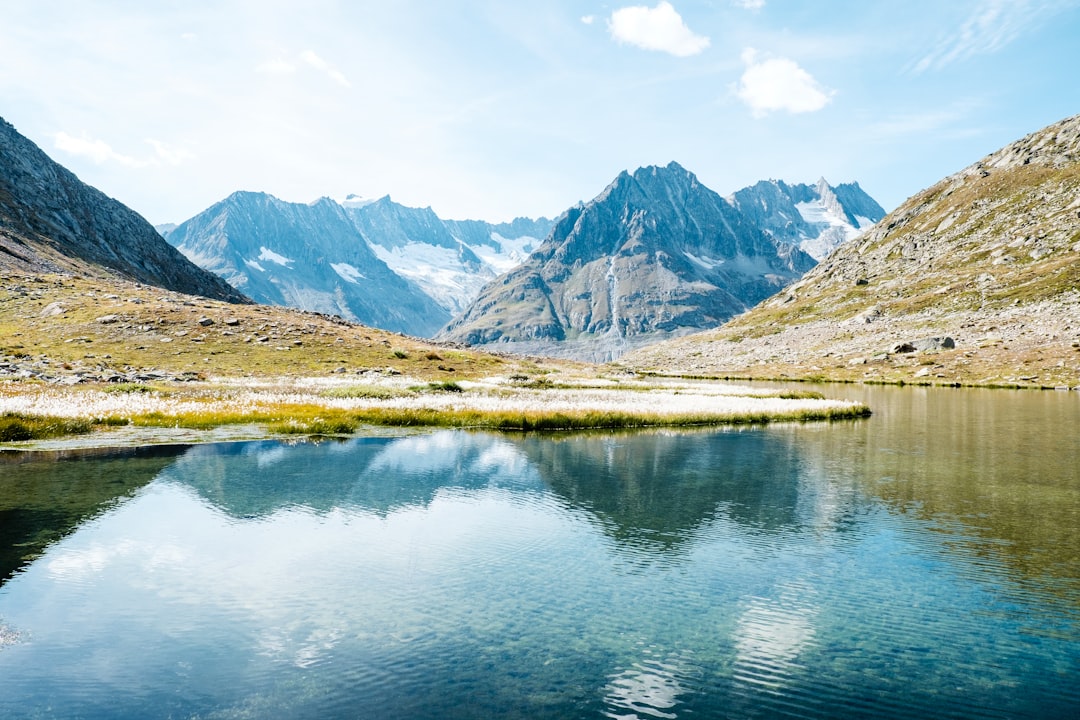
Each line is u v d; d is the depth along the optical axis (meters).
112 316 72.69
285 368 65.06
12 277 86.62
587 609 13.05
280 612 12.71
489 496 22.25
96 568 14.89
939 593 13.89
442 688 10.05
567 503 21.42
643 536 17.80
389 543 16.97
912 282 165.12
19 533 17.30
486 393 58.44
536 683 10.23
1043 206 168.75
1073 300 110.38
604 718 9.21
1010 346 98.38
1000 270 146.38
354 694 9.84
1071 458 30.22
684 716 9.26
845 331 143.50
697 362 150.75
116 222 189.38
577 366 123.19
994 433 38.91
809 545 17.09
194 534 17.44
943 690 10.04
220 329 74.94
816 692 9.98
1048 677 10.44
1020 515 20.00
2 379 47.09
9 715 9.11
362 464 27.28
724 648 11.45
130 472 24.88
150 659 10.85
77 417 34.19
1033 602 13.40
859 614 12.83
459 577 14.68
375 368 70.12
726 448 33.31
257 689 9.95
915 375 95.50
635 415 42.94
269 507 20.17
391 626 12.16
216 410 38.84
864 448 33.31
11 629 11.85
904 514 20.22
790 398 63.56
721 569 15.34
